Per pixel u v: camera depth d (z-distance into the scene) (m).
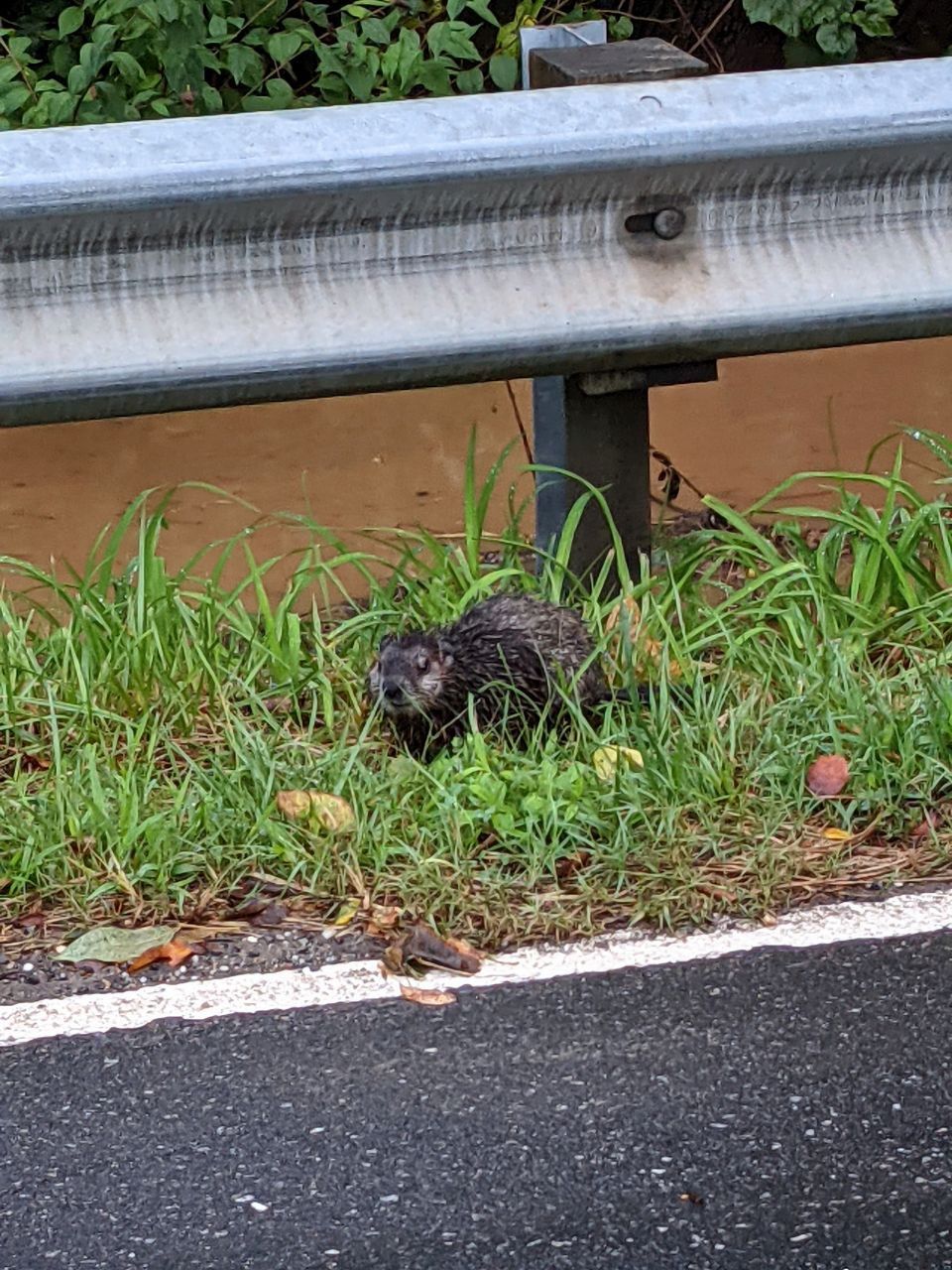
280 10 5.19
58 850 2.69
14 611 3.54
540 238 2.79
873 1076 2.23
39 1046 2.33
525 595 3.23
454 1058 2.29
